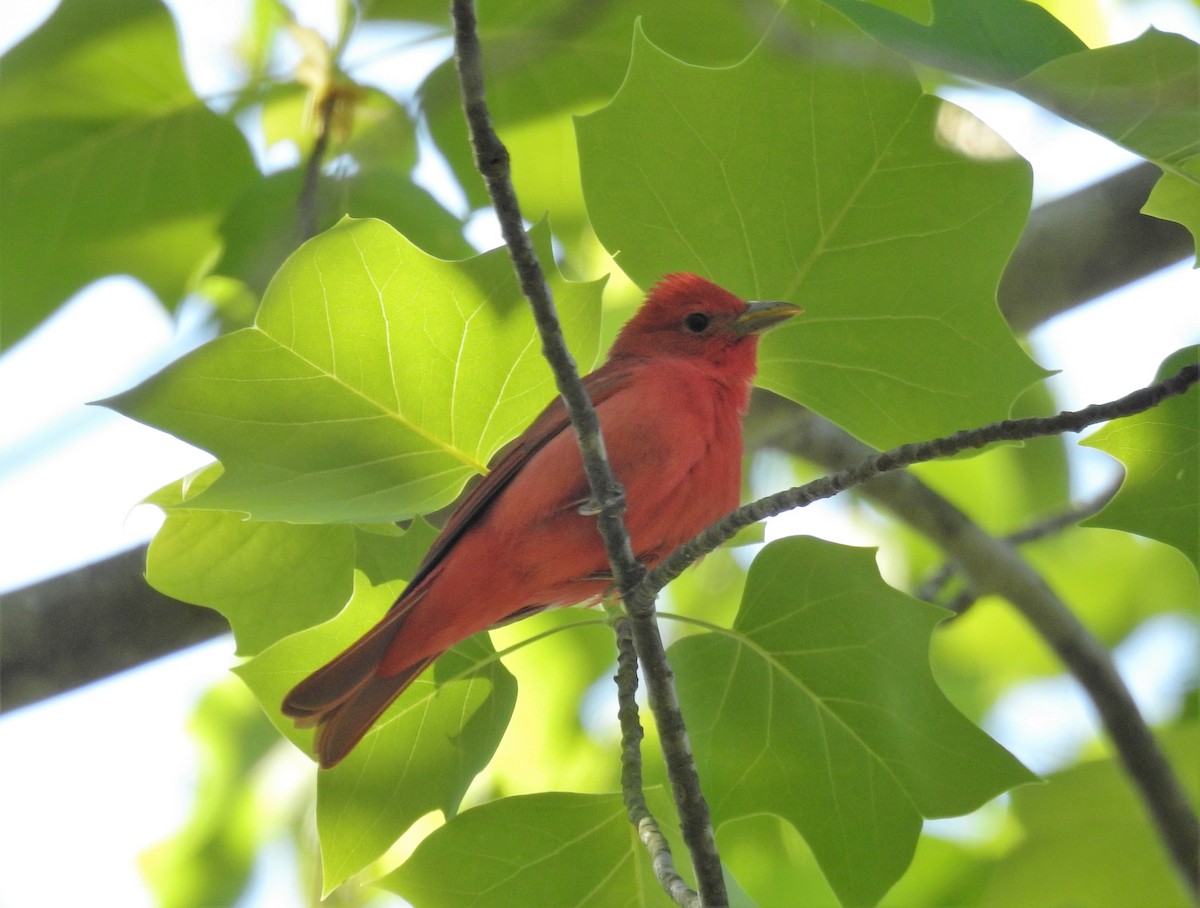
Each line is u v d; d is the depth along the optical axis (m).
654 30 10.93
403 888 8.43
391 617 8.79
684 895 7.21
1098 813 13.22
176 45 11.22
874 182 8.34
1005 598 13.52
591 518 9.20
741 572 15.79
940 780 8.59
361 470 8.24
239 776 15.16
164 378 7.87
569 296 8.31
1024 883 13.15
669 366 9.91
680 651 8.76
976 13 7.08
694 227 8.48
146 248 11.93
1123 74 6.79
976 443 7.04
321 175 11.40
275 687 8.89
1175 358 7.79
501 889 8.46
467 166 11.80
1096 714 12.84
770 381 8.93
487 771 14.17
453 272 8.02
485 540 9.12
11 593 11.02
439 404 8.28
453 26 6.39
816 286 8.58
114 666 11.12
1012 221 8.28
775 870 13.53
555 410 9.60
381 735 8.79
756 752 8.77
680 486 9.47
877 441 8.91
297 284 7.88
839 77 8.10
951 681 16.50
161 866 15.07
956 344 8.52
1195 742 14.49
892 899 14.01
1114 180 13.45
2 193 11.49
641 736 8.56
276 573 9.23
